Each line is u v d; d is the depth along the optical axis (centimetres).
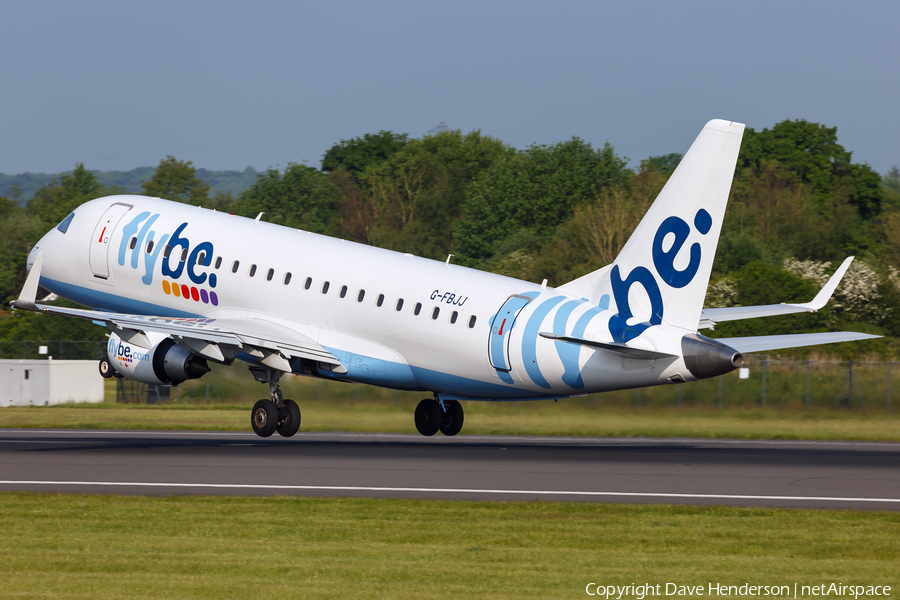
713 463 7669
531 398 8588
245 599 3694
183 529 4991
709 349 7388
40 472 7050
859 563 4391
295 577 4025
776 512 5547
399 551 4516
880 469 7362
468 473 7012
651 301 7725
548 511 5553
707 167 7425
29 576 4034
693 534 4959
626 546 4688
